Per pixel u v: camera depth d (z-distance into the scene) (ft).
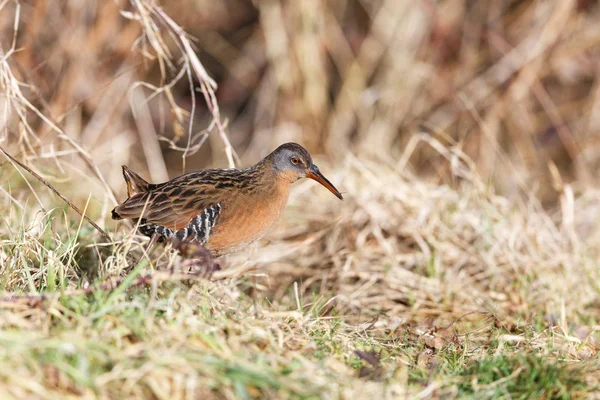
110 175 45.57
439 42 55.98
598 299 34.60
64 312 22.34
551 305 33.14
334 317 28.02
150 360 20.48
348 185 40.96
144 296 24.23
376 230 37.50
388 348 26.55
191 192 29.43
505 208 39.63
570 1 52.80
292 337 24.77
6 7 41.52
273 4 54.19
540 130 56.59
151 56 36.06
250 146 54.29
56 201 36.94
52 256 26.32
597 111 54.60
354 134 55.62
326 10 55.88
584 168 50.72
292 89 54.75
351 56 56.39
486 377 23.58
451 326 30.55
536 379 23.70
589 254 38.81
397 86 54.80
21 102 35.63
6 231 29.76
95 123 46.06
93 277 29.81
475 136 54.65
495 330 29.96
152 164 47.47
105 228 32.73
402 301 33.50
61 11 45.88
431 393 22.53
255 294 31.35
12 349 19.49
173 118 37.88
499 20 56.80
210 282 26.71
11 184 35.76
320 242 38.75
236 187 30.09
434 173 52.70
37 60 44.73
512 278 34.99
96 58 46.26
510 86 54.03
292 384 20.61
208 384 20.24
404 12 55.16
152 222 28.99
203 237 29.43
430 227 37.63
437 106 56.18
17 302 22.31
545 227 39.55
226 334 23.58
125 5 45.88
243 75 56.70
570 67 55.98
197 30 55.52
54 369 19.85
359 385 22.26
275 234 39.37
